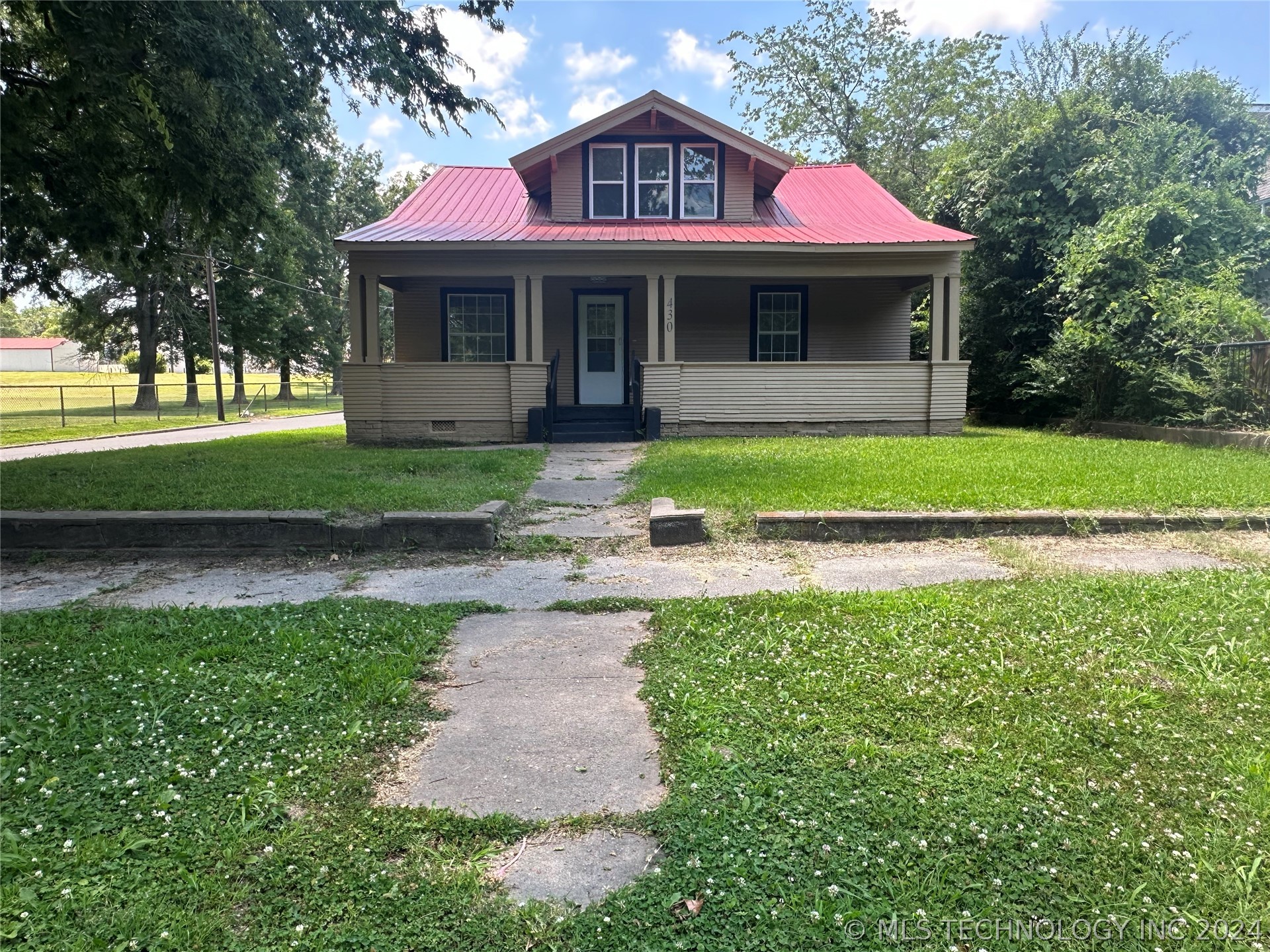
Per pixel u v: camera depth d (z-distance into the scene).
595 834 2.35
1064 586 4.67
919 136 29.48
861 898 2.00
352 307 13.27
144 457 10.84
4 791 2.54
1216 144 15.76
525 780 2.66
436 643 4.00
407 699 3.29
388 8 9.46
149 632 4.16
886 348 15.82
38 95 9.05
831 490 7.33
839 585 5.03
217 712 3.11
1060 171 15.20
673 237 13.38
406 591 5.16
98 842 2.25
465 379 13.41
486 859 2.23
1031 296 15.50
